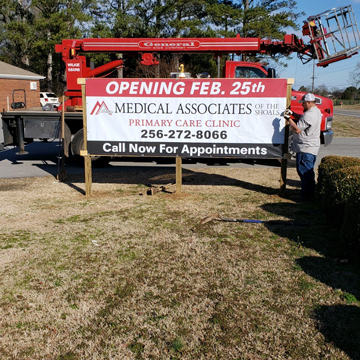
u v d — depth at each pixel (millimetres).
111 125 7582
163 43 10719
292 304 3725
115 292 3990
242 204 7094
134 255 4855
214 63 30812
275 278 4223
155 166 11211
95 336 3309
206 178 9438
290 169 10711
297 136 7246
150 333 3340
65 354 3102
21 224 6012
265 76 10766
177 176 7797
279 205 7031
